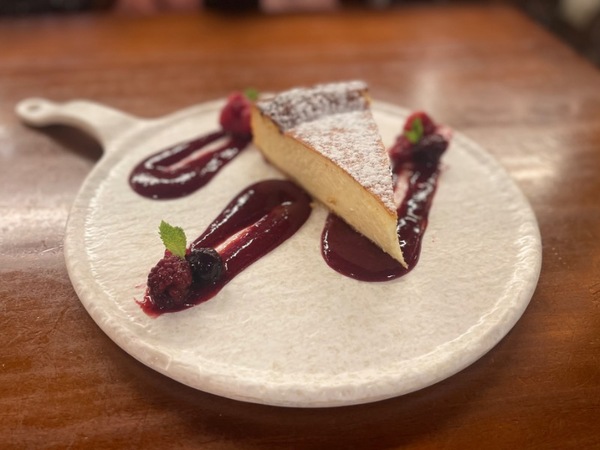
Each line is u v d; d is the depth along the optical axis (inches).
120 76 15.6
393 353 8.1
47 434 7.4
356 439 7.5
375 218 9.8
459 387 8.1
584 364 8.5
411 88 15.7
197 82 15.5
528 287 9.1
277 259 9.7
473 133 13.9
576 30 21.3
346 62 16.7
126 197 10.9
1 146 12.9
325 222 10.6
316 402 7.5
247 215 10.7
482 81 16.1
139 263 9.5
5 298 9.3
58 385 8.0
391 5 20.2
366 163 10.2
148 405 7.8
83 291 8.8
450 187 11.4
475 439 7.5
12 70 15.6
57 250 10.2
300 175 11.3
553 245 10.6
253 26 18.4
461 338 8.3
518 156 13.0
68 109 13.5
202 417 7.7
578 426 7.7
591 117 14.6
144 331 8.3
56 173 12.2
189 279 8.6
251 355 8.0
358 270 9.5
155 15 18.8
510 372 8.3
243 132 12.6
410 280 9.3
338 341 8.3
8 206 11.2
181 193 11.1
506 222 10.5
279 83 15.6
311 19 19.1
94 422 7.6
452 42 18.0
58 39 17.2
